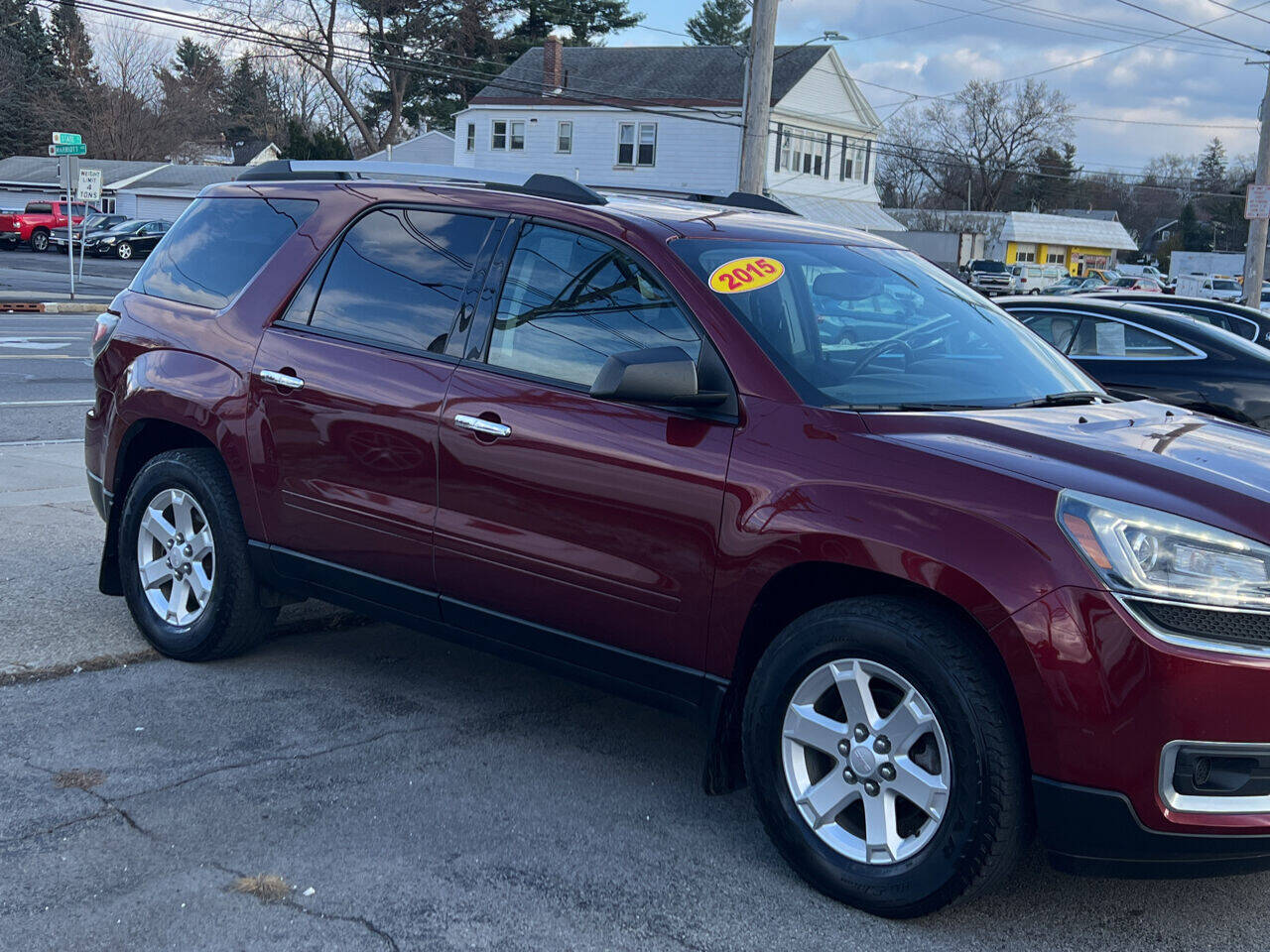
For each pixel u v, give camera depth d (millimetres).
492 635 4094
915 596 3275
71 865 3309
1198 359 8438
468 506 4023
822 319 3900
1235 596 2918
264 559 4676
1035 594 2967
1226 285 54031
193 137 79312
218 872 3309
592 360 3850
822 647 3279
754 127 20359
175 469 4859
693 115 48625
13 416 11367
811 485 3330
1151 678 2877
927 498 3164
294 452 4500
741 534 3414
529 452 3855
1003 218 79688
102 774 3881
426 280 4340
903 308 4188
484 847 3529
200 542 4875
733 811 3861
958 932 3193
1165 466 3227
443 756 4164
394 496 4227
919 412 3559
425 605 4234
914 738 3156
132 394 5016
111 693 4605
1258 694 2887
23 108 77875
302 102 86438
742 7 86000
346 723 4414
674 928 3148
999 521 3061
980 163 91750
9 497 7645
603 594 3729
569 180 4234
